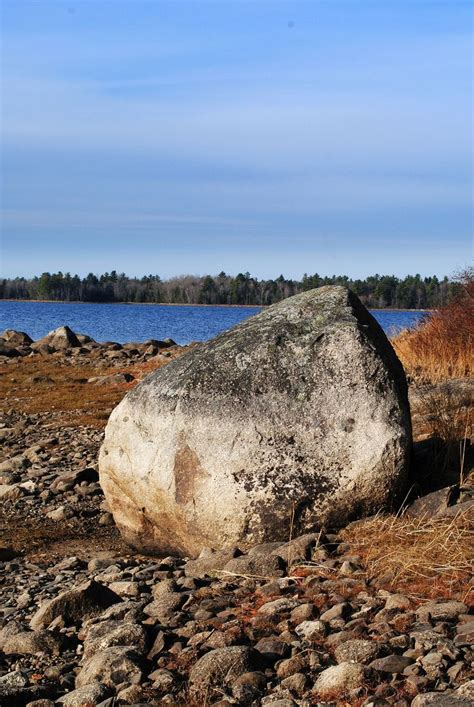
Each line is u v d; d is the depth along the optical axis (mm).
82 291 150250
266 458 7539
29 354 31203
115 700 5020
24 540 9844
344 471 7512
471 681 4500
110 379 23391
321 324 8023
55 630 6395
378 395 7676
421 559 6355
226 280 133250
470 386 12555
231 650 5215
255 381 7773
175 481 7738
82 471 12500
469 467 8750
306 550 7039
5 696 5207
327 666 5109
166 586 6707
